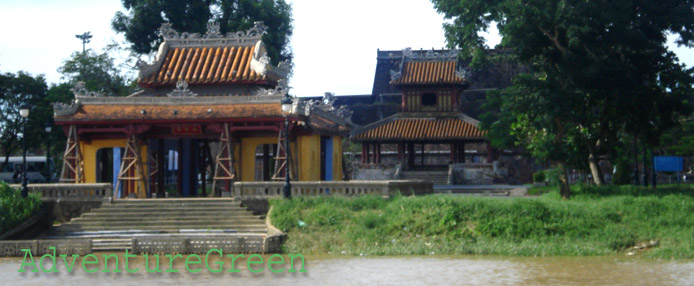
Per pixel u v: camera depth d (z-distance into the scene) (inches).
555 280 919.0
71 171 1598.2
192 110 1534.2
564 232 1234.0
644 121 1754.4
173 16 2536.9
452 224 1242.0
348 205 1341.0
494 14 1593.3
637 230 1233.4
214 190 1526.8
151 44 2600.9
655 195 1441.9
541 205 1293.1
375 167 2795.3
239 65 1704.0
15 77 2603.3
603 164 2743.6
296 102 1503.4
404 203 1316.4
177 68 1715.1
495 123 2347.4
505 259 1104.8
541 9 1483.8
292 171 1557.6
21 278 975.6
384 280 926.4
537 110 1563.7
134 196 1544.0
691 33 1644.9
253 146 1599.4
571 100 1555.1
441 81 2765.7
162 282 933.8
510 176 2962.6
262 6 2568.9
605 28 1573.6
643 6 1626.5
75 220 1355.8
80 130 1568.7
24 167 1398.9
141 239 1178.0
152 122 1525.6
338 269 1016.9
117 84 2687.0
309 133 1582.2
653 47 1620.3
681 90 1723.7
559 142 1590.8
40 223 1369.3
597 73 1533.0
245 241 1181.1
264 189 1401.3
